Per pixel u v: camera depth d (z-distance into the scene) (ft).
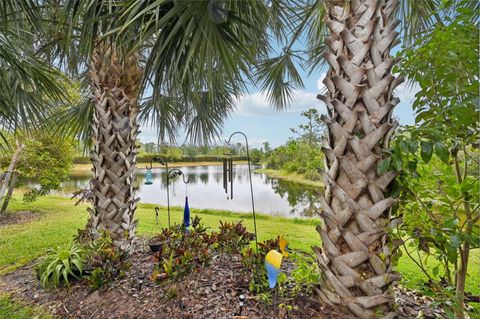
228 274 6.11
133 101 8.23
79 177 37.55
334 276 3.84
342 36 3.88
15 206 20.86
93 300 6.08
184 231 8.20
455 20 3.45
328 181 3.98
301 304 4.56
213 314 4.85
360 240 3.68
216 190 36.70
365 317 3.67
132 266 7.25
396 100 3.88
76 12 5.61
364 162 3.70
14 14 6.43
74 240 8.18
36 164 18.57
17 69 7.47
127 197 8.11
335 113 3.98
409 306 4.98
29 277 7.95
